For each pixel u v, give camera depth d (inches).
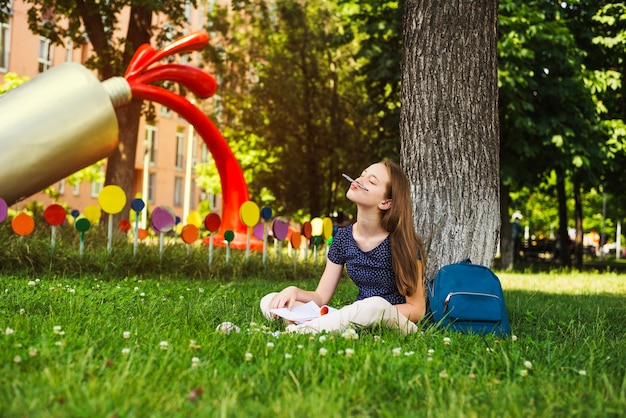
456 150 253.4
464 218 253.0
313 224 505.0
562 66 762.2
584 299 394.3
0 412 93.2
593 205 1899.6
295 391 114.0
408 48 261.6
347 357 135.4
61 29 714.8
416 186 257.3
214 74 908.0
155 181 1808.6
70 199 1569.9
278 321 203.8
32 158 409.1
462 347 167.5
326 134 981.8
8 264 362.0
